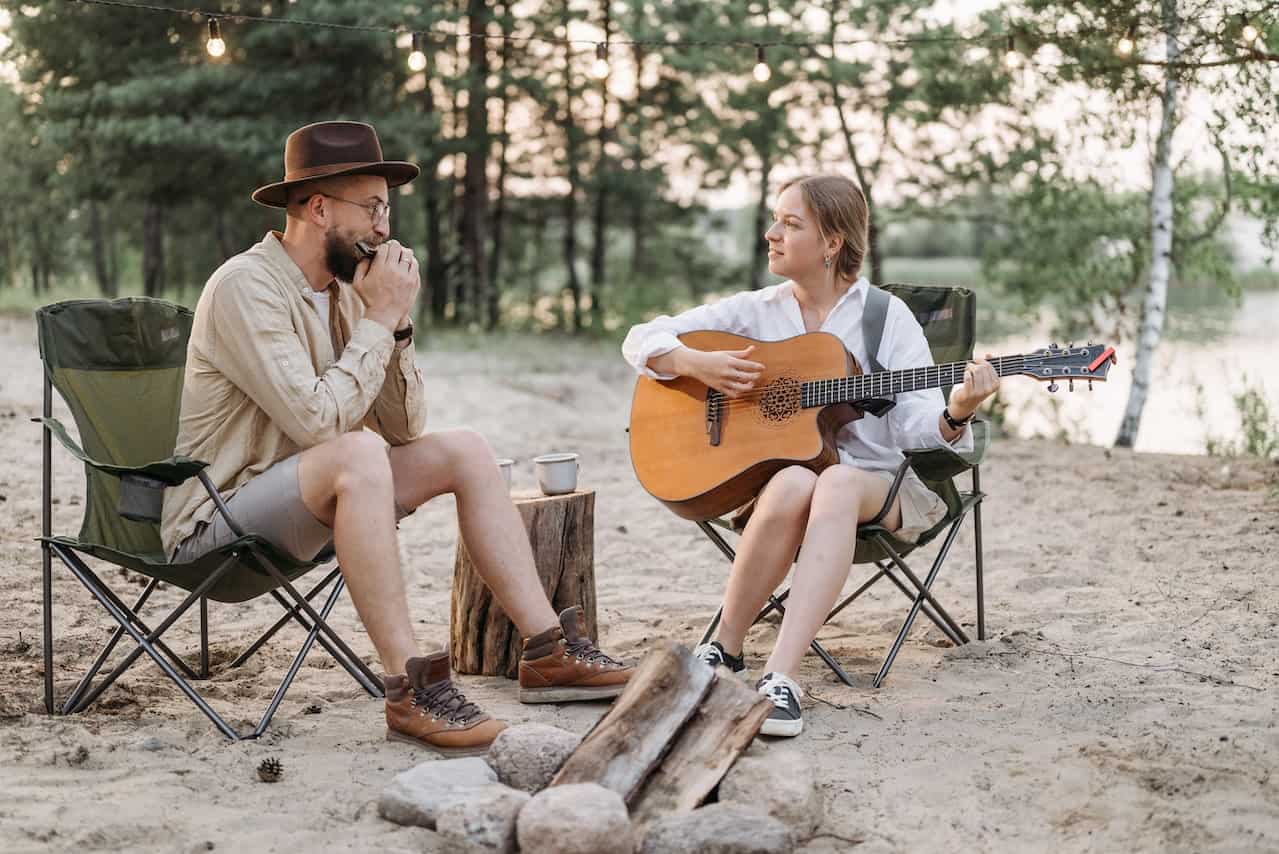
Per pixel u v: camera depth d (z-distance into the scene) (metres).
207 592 3.26
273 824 2.60
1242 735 3.15
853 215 3.71
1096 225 10.77
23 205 22.36
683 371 3.71
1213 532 5.60
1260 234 8.36
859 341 3.76
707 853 2.39
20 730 3.01
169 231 22.73
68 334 3.41
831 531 3.31
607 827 2.33
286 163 3.26
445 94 17.86
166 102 15.05
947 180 12.83
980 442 3.77
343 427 3.11
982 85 9.46
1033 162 10.46
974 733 3.18
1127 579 4.86
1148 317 9.32
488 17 16.75
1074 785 2.83
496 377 11.61
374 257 3.27
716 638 3.45
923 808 2.73
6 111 18.45
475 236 18.39
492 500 3.34
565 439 8.66
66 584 4.54
